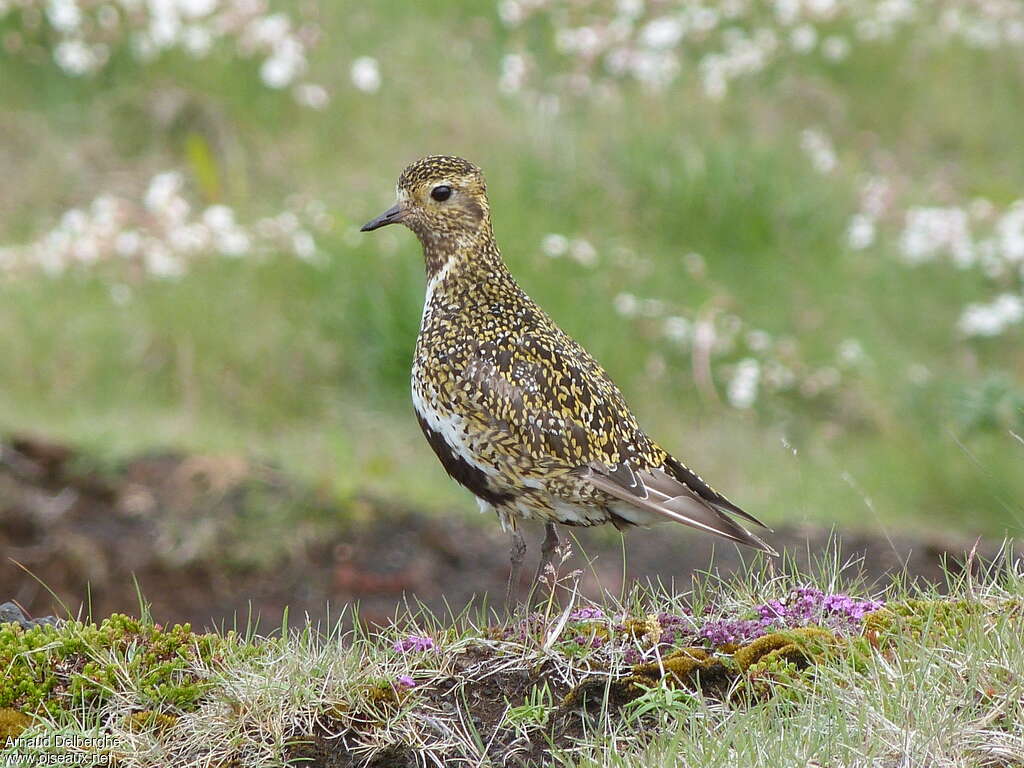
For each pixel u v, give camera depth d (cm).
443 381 706
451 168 731
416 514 1173
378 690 565
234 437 1287
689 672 571
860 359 1472
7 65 1759
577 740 538
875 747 498
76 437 1223
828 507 1234
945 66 1998
